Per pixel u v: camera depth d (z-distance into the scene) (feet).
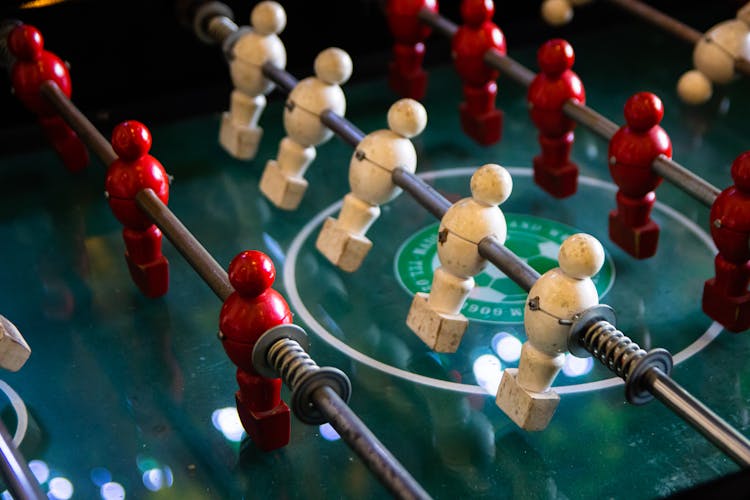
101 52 3.88
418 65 4.03
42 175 3.74
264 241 3.45
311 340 3.10
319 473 2.77
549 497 2.71
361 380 2.99
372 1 4.09
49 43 3.81
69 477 2.78
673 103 4.00
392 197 3.22
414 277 3.30
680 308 3.18
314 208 3.58
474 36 3.69
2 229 3.53
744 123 3.89
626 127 3.24
